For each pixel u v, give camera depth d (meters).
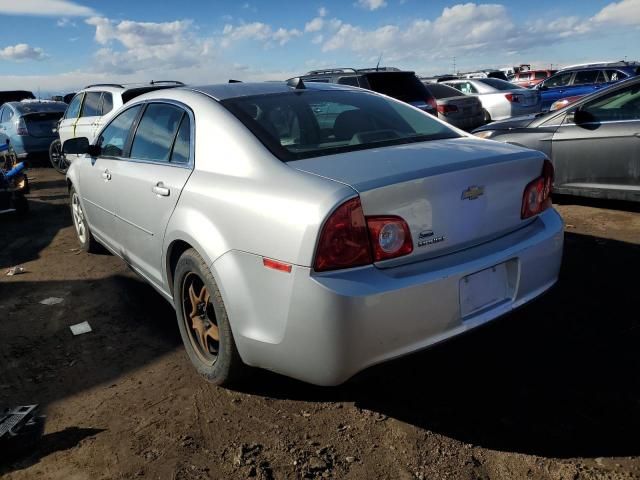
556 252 2.82
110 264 5.10
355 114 3.16
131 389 2.96
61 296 4.36
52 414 2.75
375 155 2.58
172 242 3.01
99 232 4.64
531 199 2.76
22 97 22.98
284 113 3.00
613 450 2.29
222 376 2.77
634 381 2.76
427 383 2.86
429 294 2.27
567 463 2.23
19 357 3.38
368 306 2.16
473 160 2.53
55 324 3.84
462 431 2.47
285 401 2.77
